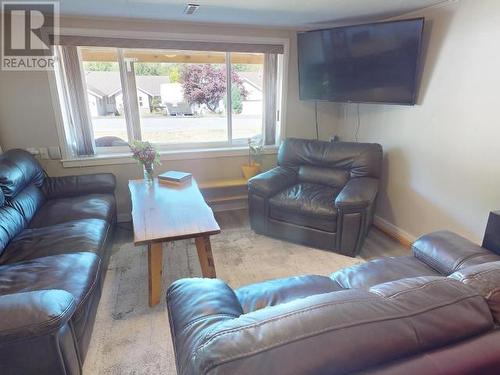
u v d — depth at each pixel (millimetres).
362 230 2631
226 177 3730
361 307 730
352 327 674
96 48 3064
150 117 3426
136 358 1707
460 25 2303
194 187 2814
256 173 3656
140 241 1868
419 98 2719
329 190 3092
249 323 697
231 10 2656
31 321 1176
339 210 2625
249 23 3193
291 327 667
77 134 3143
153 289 2078
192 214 2230
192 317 1111
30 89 2869
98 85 3170
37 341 1213
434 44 2533
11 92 2834
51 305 1245
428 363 684
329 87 3248
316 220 2770
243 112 3721
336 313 704
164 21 3051
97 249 2037
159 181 2967
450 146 2479
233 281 2391
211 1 2377
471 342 743
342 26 3021
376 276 1639
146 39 3068
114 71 3176
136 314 2037
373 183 2895
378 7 2582
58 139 3053
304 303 750
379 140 3277
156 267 2053
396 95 2758
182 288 1310
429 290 822
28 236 2125
